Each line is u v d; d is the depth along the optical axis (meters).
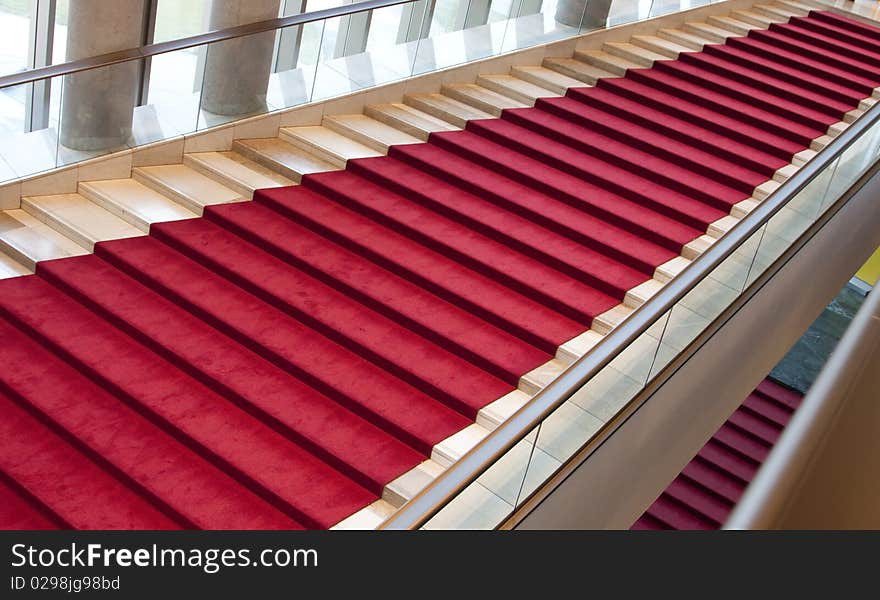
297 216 7.02
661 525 10.30
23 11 8.01
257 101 7.96
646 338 5.04
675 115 9.50
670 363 5.60
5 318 5.90
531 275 6.57
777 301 7.05
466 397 5.40
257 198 7.25
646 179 8.16
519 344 5.96
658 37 11.48
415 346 5.86
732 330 6.33
